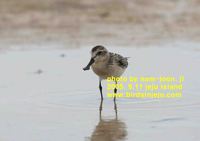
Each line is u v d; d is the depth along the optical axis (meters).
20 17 24.02
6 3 25.58
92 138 10.84
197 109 12.84
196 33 22.08
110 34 22.05
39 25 23.23
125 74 16.28
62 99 13.99
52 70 17.31
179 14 25.05
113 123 11.82
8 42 21.09
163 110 12.80
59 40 21.27
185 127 11.39
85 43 20.86
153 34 22.12
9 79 16.23
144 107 13.12
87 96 14.32
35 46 20.55
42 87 15.25
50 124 11.79
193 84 15.12
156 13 25.17
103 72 14.50
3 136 10.95
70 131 11.29
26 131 11.30
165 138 10.70
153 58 18.52
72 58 18.84
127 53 19.33
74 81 15.88
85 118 12.26
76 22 23.75
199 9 25.81
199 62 17.89
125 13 25.06
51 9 25.17
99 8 25.55
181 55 18.94
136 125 11.62
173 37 21.53
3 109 13.02
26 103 13.59
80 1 26.08
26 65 18.00
